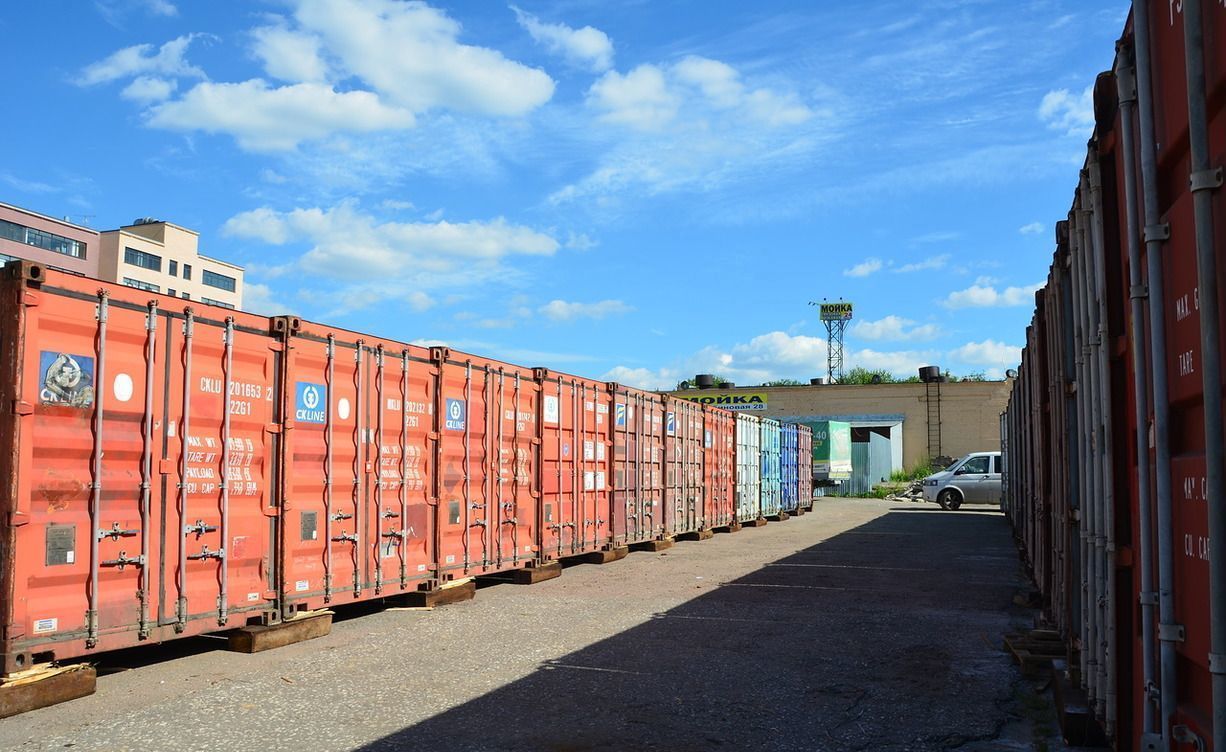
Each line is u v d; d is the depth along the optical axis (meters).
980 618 9.77
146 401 7.12
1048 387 8.34
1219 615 2.81
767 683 6.96
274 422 8.38
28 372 6.30
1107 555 4.47
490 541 11.74
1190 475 3.15
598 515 15.09
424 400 10.50
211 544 7.65
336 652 7.97
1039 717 6.10
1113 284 4.47
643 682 6.96
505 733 5.67
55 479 6.45
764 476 25.09
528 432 12.84
